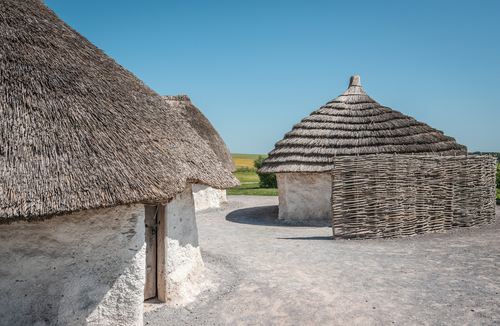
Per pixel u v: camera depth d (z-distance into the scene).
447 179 8.78
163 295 5.05
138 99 5.46
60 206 3.24
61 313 3.78
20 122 3.65
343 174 8.59
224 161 17.30
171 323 4.49
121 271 4.07
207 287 5.71
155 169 4.14
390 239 8.19
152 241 5.15
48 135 3.68
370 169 8.38
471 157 9.05
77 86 4.46
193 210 5.93
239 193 22.80
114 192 3.57
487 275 5.44
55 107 3.97
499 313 4.23
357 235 8.48
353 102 14.03
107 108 4.52
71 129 3.88
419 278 5.57
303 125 13.38
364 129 12.56
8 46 4.30
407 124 12.41
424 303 4.68
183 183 4.44
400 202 8.33
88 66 5.10
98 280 3.97
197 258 5.96
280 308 4.85
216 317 4.66
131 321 4.09
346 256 7.09
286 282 5.82
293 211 12.76
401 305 4.68
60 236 3.80
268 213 14.74
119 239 4.07
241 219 13.56
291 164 12.36
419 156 8.49
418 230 8.48
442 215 8.74
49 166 3.45
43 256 3.74
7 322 3.60
